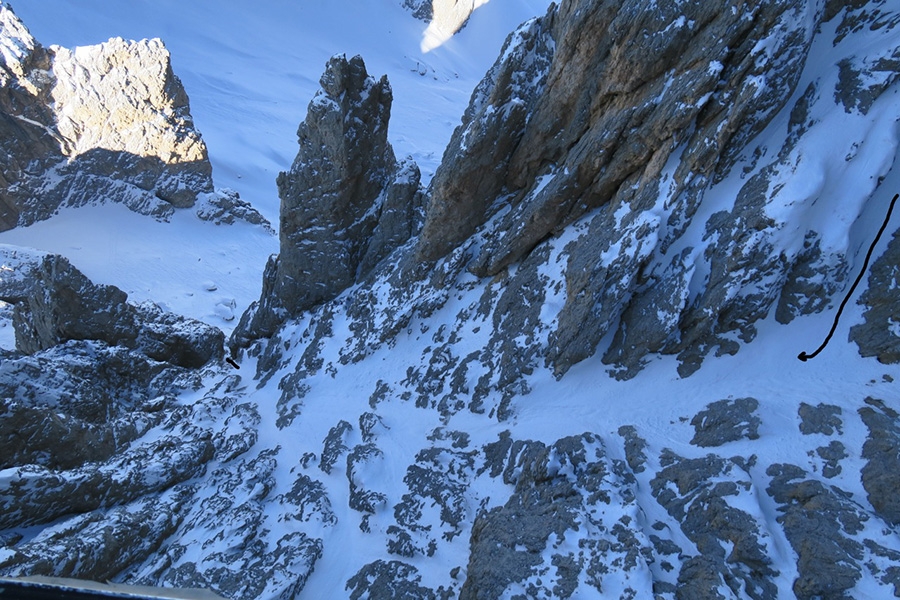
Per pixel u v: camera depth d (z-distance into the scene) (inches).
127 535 606.5
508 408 640.4
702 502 459.5
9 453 692.1
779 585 394.3
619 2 624.1
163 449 776.9
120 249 2311.8
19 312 1201.4
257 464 742.5
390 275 911.7
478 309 766.5
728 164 594.6
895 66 537.0
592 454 532.7
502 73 736.3
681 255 595.8
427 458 641.0
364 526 601.0
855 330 529.0
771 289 552.7
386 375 794.2
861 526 398.9
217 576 571.2
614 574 421.7
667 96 601.3
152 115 2508.6
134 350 1071.6
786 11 540.4
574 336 620.7
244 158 3553.2
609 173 660.7
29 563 514.3
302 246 987.3
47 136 2380.7
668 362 592.1
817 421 488.7
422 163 4234.7
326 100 893.2
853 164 538.0
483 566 466.3
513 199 797.2
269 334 1067.9
